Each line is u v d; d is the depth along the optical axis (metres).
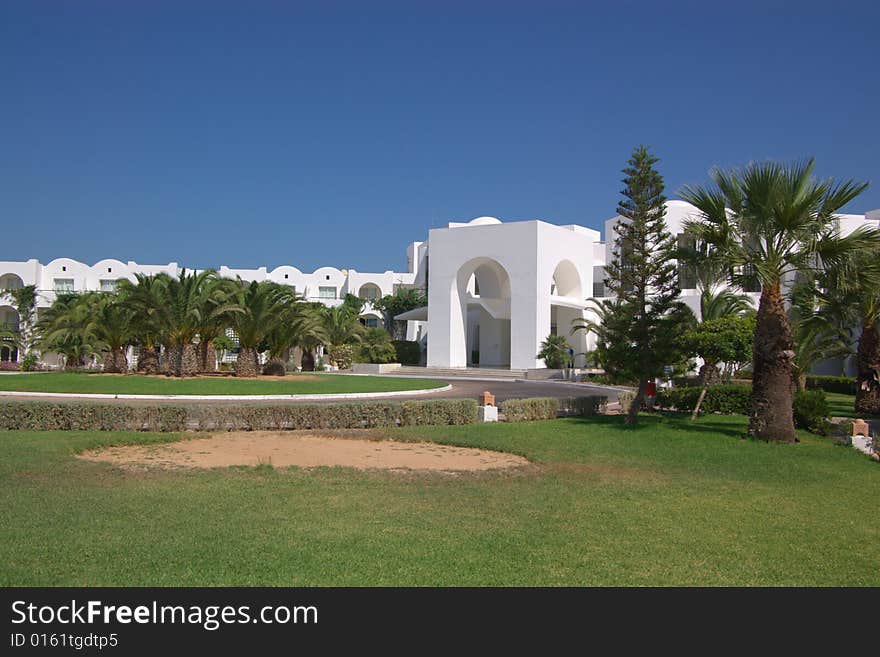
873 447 14.35
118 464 10.91
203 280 27.77
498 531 7.18
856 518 8.34
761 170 13.71
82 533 6.71
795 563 6.44
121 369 31.00
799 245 14.32
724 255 14.77
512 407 17.81
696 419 18.23
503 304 42.34
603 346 19.17
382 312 53.16
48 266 53.75
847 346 24.42
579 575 5.91
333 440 14.20
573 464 11.81
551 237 38.81
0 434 13.82
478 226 39.28
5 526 6.92
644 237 17.69
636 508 8.48
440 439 14.20
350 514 7.75
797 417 16.58
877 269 13.62
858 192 13.59
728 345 18.09
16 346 49.41
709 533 7.39
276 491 8.93
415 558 6.18
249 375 29.17
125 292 30.31
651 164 17.36
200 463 11.23
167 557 6.03
